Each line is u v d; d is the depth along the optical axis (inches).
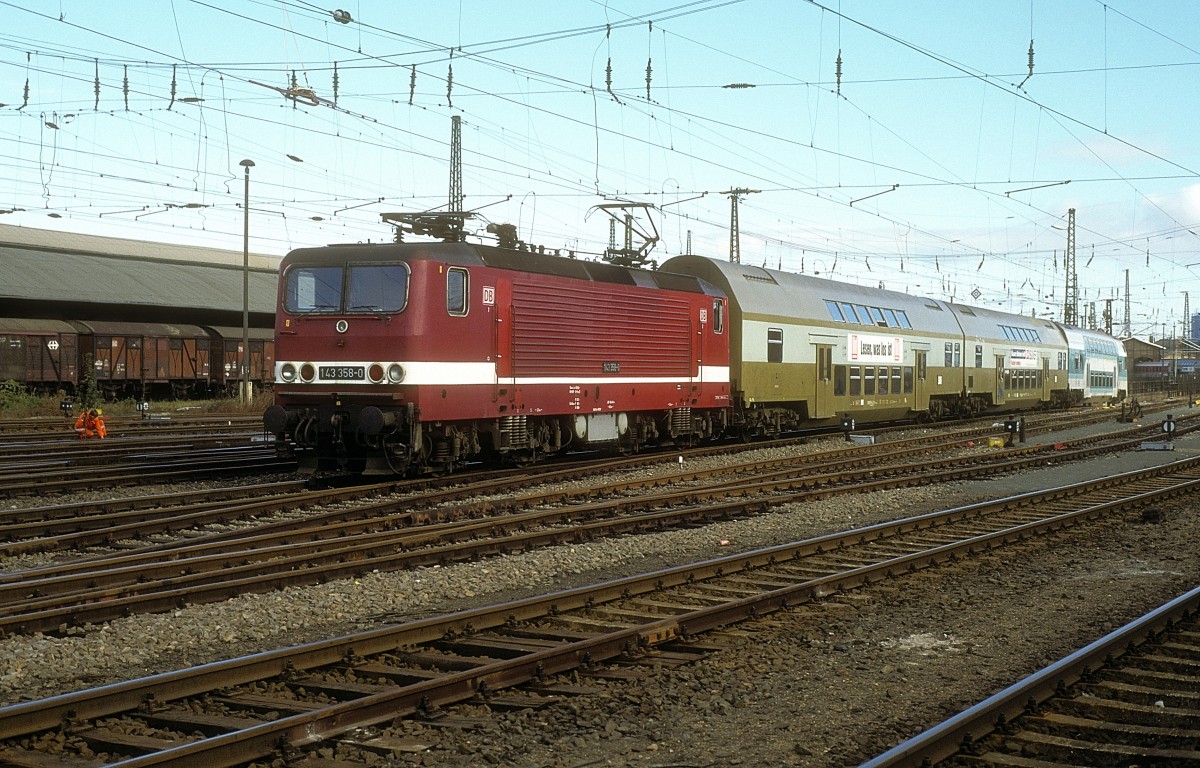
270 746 233.5
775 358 1063.0
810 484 746.8
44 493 641.0
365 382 666.8
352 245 687.1
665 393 887.7
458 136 1314.0
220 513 545.0
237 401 1685.5
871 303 1280.8
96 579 394.0
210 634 336.2
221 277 2300.7
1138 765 233.5
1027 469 911.0
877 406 1263.5
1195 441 1246.3
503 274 717.9
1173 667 303.4
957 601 401.7
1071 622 371.6
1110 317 3056.1
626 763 238.5
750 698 283.7
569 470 756.6
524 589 420.2
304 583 404.5
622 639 317.4
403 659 307.0
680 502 642.8
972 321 1544.0
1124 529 583.8
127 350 1825.8
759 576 438.0
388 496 637.3
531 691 284.4
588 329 797.2
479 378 698.8
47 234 2417.6
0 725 234.2
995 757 236.1
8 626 325.4
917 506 673.0
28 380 1676.9
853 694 288.5
